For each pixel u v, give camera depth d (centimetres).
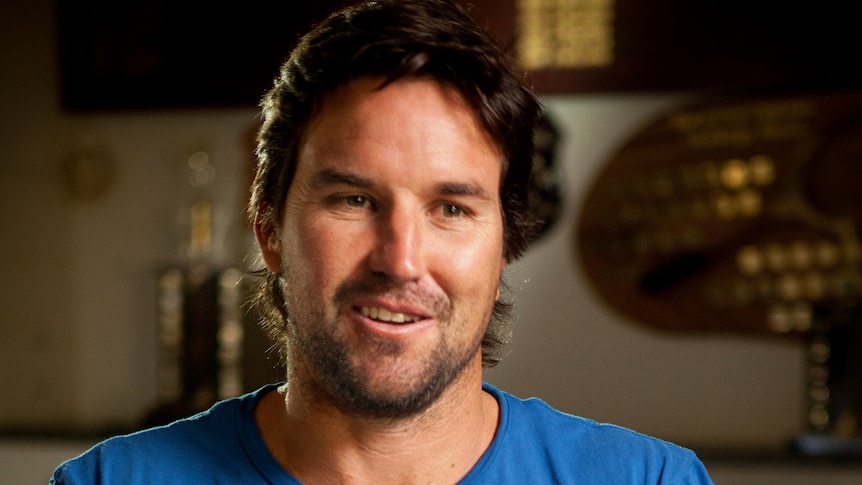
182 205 366
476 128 95
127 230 369
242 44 354
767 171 336
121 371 368
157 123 368
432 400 95
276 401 109
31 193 371
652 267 343
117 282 369
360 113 92
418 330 92
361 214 93
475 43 96
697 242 340
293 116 99
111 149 370
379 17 96
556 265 349
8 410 371
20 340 371
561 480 106
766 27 334
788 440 335
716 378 341
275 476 102
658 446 112
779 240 335
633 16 339
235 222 362
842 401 326
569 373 348
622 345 346
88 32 360
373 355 92
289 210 98
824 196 332
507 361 351
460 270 93
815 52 332
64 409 369
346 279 92
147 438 108
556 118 347
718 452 330
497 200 98
